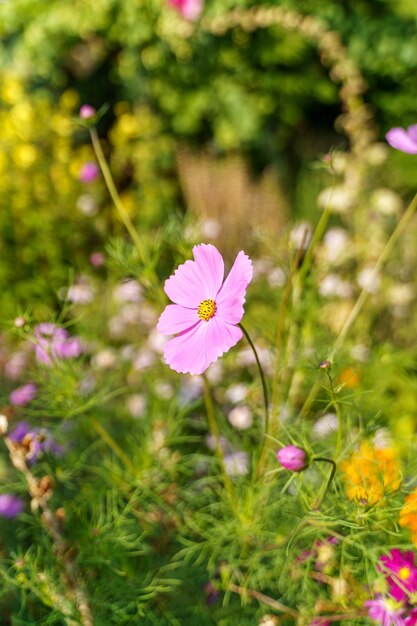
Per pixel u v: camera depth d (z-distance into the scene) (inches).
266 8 87.0
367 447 33.1
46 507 31.4
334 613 33.0
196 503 37.8
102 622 32.6
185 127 92.9
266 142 94.3
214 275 29.5
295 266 35.7
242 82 91.6
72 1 90.8
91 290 53.7
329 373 30.3
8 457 39.9
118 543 34.6
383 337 57.6
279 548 33.6
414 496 31.5
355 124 67.7
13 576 35.8
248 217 81.2
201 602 35.4
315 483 34.7
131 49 92.5
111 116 98.4
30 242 70.4
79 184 76.0
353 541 30.6
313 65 92.5
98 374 44.6
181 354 29.2
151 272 36.4
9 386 46.9
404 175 74.2
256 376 45.3
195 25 87.7
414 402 43.9
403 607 30.4
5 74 88.9
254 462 34.2
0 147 76.5
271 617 31.9
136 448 38.6
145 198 85.7
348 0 89.3
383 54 91.0
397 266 62.5
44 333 35.6
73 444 40.8
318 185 77.5
